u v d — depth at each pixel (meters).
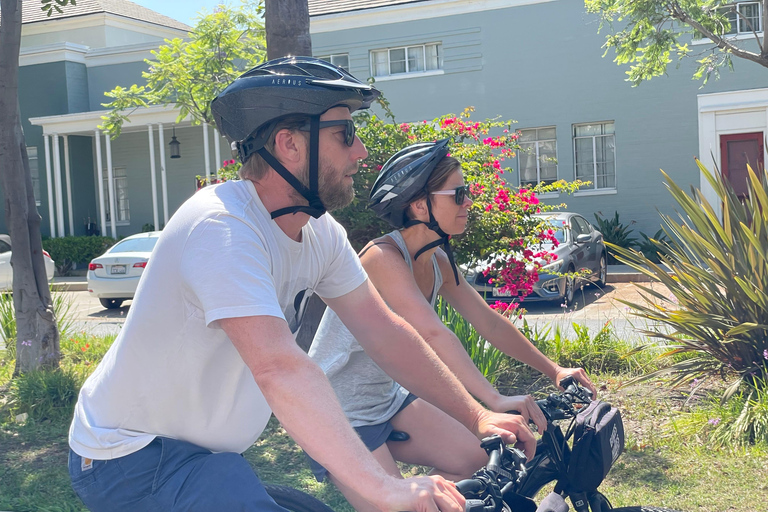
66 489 4.11
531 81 19.30
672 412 5.00
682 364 5.59
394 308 2.19
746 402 4.68
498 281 6.84
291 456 4.56
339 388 2.27
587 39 18.78
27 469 4.45
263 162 1.58
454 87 19.86
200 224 1.48
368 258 2.25
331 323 2.31
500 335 2.42
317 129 1.56
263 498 1.54
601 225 18.41
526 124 19.44
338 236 1.83
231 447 1.72
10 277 15.64
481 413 1.80
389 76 20.33
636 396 5.52
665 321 5.71
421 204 2.28
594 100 18.89
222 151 23.75
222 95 1.60
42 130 24.00
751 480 3.87
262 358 1.39
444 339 2.13
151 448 1.63
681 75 18.17
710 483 3.88
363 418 2.23
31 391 5.84
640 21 12.03
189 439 1.66
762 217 5.39
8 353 8.02
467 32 19.62
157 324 1.55
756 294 5.13
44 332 6.97
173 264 1.50
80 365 7.13
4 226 24.91
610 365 6.48
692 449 4.39
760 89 17.17
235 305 1.40
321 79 1.56
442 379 1.85
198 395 1.61
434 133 7.34
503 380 6.14
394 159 2.32
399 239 2.31
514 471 1.66
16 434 5.25
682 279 5.59
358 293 1.87
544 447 1.92
